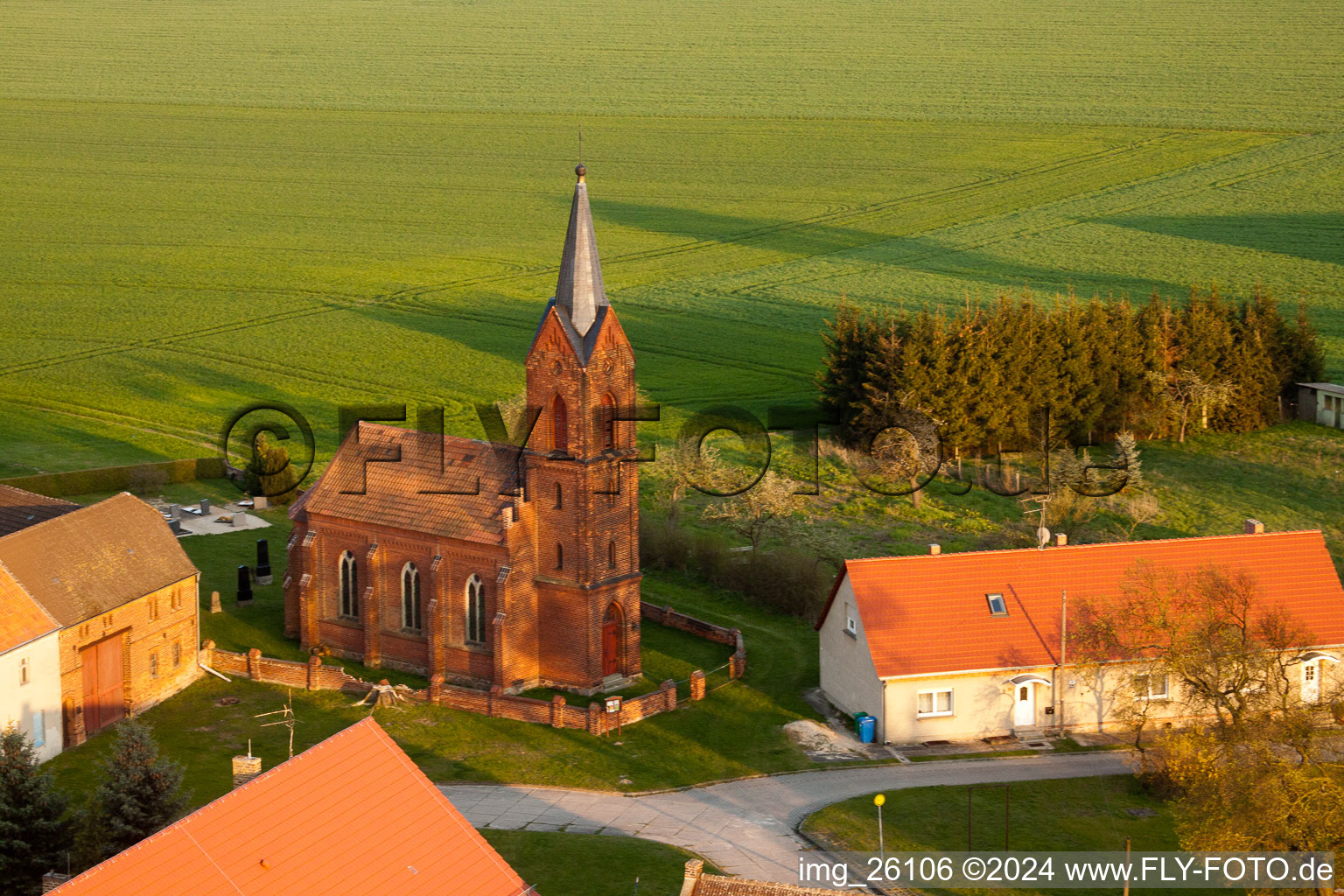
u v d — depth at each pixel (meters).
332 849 53.94
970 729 85.75
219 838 52.09
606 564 90.38
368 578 95.06
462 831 57.16
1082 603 87.06
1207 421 153.00
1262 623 82.19
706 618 106.81
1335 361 175.12
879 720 84.94
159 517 93.38
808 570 109.12
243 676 93.88
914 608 86.38
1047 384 145.88
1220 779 65.75
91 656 84.62
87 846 65.19
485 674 91.31
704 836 73.75
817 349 187.12
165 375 177.50
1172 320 153.88
